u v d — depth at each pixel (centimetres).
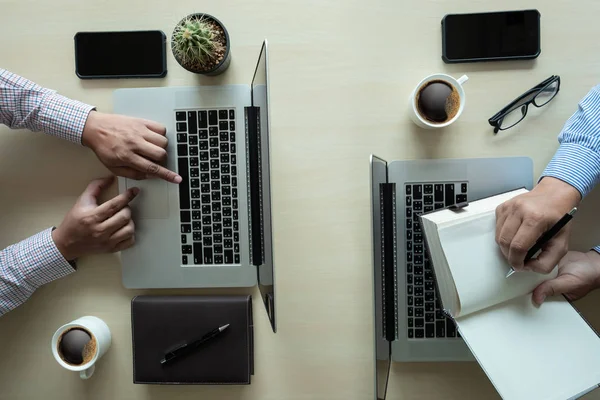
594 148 64
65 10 75
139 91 74
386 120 75
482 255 62
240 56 75
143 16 75
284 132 75
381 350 66
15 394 78
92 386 78
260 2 74
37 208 77
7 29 76
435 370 76
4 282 72
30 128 74
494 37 72
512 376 60
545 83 72
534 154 74
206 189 75
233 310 74
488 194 73
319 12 74
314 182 76
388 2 74
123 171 72
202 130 74
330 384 76
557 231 60
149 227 75
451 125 74
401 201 73
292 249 76
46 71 76
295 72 75
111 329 77
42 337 78
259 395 77
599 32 72
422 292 74
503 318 63
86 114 71
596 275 66
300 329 76
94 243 73
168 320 74
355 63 75
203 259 75
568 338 62
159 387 78
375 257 63
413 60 74
